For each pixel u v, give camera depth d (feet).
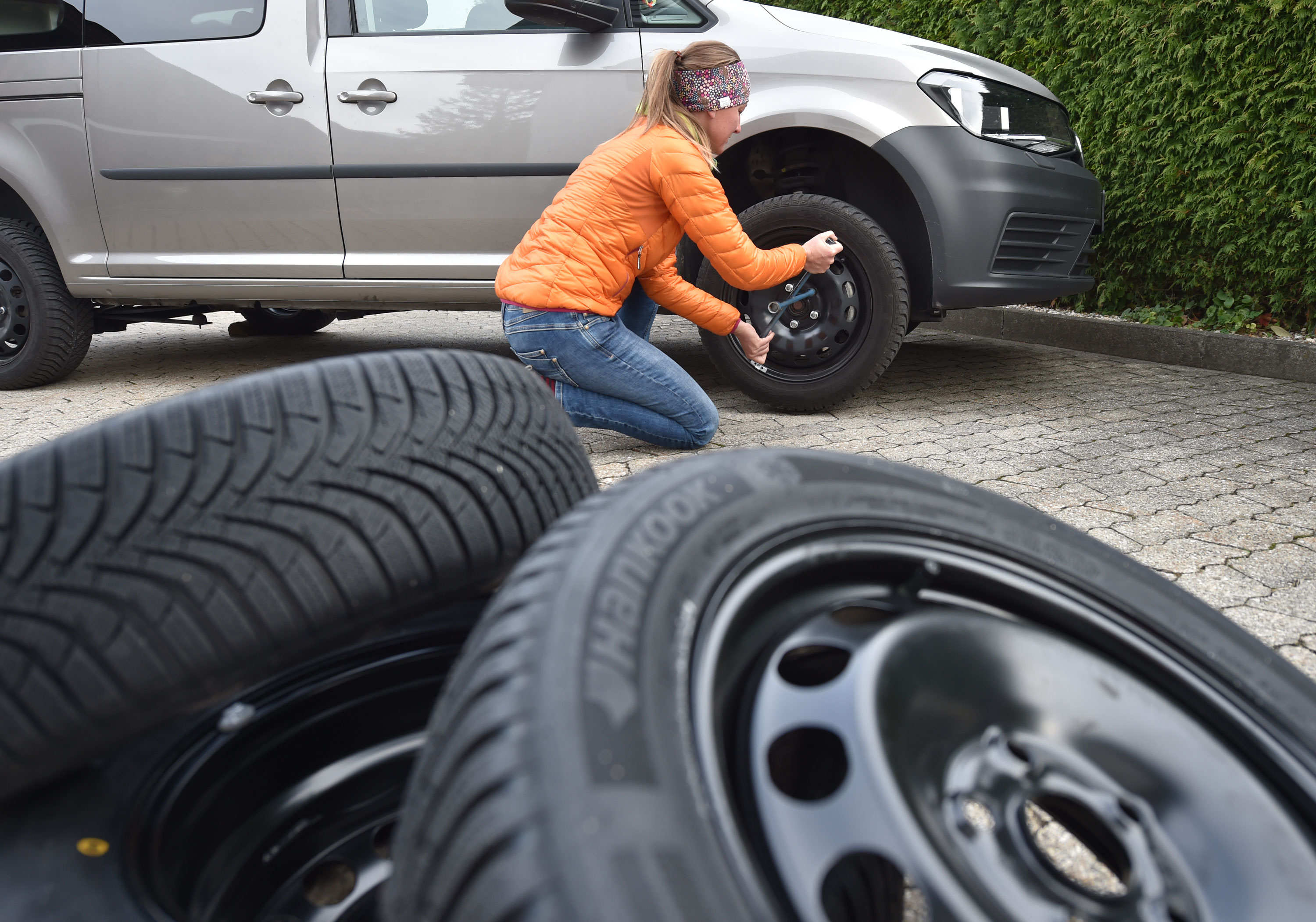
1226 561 6.56
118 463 3.10
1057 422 10.50
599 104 10.59
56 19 11.93
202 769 3.13
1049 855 3.76
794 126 10.27
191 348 17.29
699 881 1.80
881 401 11.69
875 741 2.21
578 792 1.86
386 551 3.21
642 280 9.55
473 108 10.77
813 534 2.91
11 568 2.98
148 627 2.97
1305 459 9.00
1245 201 13.62
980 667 2.66
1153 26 13.96
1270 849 2.71
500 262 11.25
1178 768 2.80
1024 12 15.72
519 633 2.26
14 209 13.65
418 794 2.12
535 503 3.63
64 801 2.97
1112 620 3.34
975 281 10.37
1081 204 11.10
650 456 9.24
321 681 3.50
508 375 3.94
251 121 11.27
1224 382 12.85
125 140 11.75
